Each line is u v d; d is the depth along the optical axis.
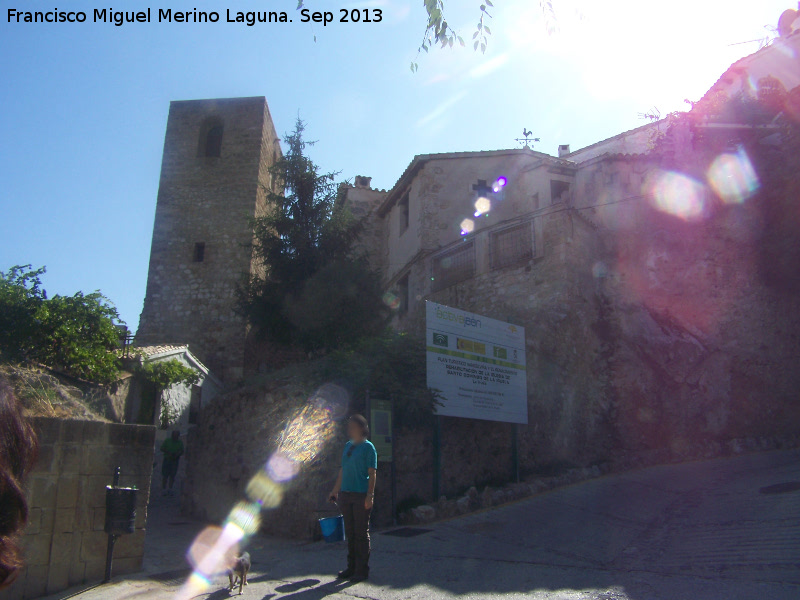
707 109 20.33
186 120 30.75
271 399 10.26
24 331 12.48
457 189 22.08
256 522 9.78
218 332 26.92
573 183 20.91
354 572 6.00
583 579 5.88
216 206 29.08
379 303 16.70
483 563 6.62
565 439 13.30
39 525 5.74
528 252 16.80
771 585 5.25
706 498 9.99
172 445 15.19
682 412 15.36
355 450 6.24
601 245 17.17
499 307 16.88
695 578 5.73
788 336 17.61
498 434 11.84
